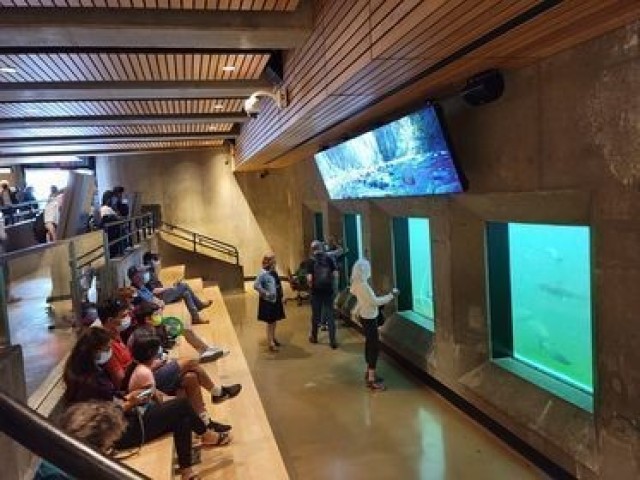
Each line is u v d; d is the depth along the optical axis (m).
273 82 6.68
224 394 4.52
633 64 2.95
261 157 10.33
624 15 2.83
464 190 4.70
